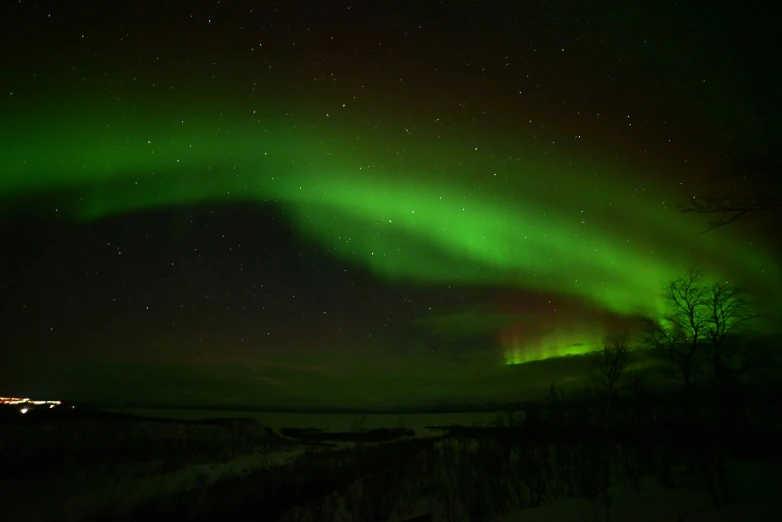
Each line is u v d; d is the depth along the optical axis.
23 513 14.26
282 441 36.53
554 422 18.36
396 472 17.73
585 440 16.17
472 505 12.46
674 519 8.86
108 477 19.95
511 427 20.11
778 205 5.98
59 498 16.27
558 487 13.12
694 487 10.52
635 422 14.82
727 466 10.99
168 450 29.00
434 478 16.14
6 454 23.56
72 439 29.55
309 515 13.12
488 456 17.14
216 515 13.34
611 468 13.43
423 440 33.16
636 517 9.39
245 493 15.96
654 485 11.12
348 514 12.89
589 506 10.62
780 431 10.95
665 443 13.13
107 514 13.45
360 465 21.75
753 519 7.79
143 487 18.11
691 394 11.20
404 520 10.72
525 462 15.73
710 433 11.00
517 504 12.39
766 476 10.12
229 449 30.62
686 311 11.31
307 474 19.48
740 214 6.18
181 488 17.69
